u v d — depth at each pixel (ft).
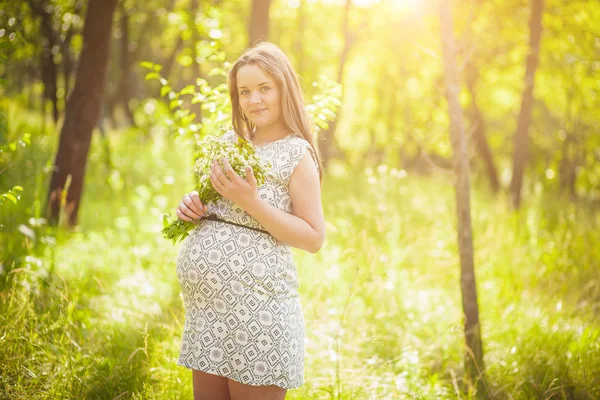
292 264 8.59
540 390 12.53
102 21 21.57
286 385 8.29
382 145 57.16
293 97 8.65
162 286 16.96
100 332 13.46
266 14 23.93
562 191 37.04
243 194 7.84
